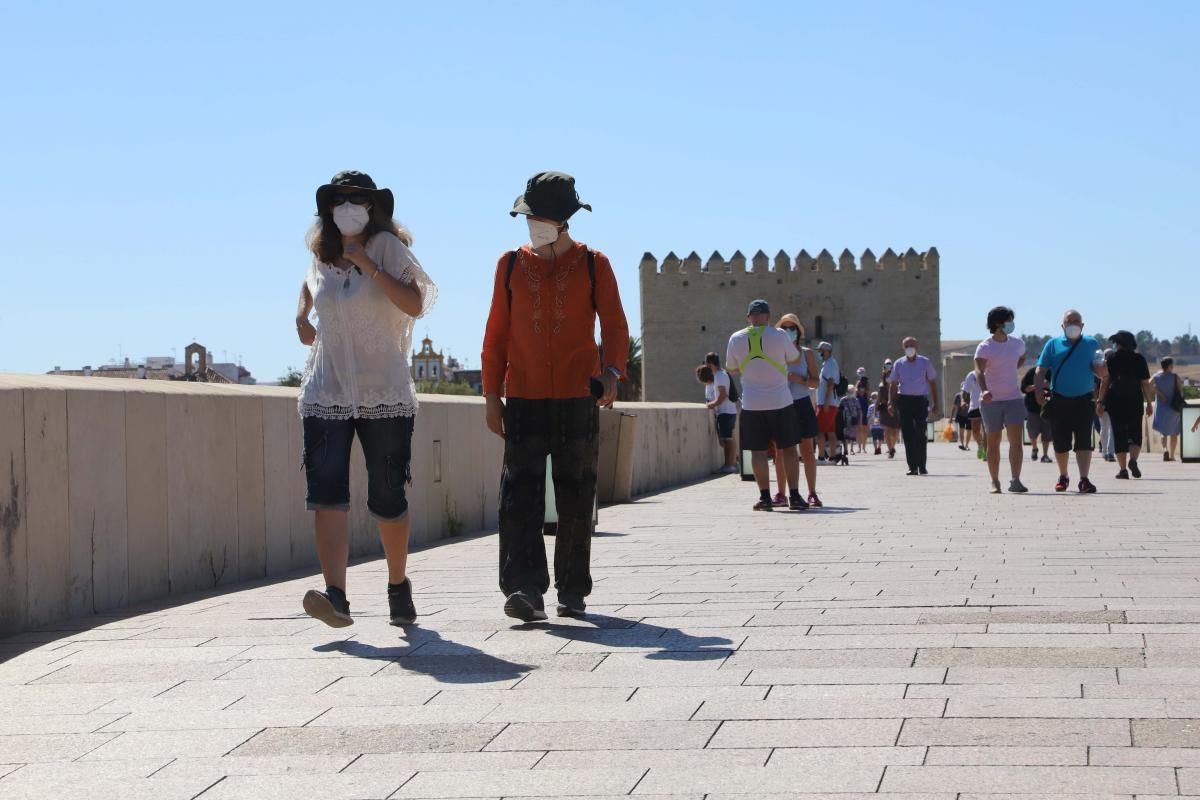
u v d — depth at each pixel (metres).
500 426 6.64
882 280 104.38
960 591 6.87
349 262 6.19
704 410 22.19
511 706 4.73
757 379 13.17
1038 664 5.03
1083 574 7.44
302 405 6.19
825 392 24.36
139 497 7.85
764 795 3.66
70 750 4.36
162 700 4.98
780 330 13.23
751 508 13.91
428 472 11.77
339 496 6.13
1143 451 27.03
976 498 14.17
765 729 4.30
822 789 3.69
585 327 6.51
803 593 7.01
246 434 9.07
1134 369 17.33
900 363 19.94
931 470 21.77
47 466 7.01
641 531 11.25
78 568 7.25
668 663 5.32
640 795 3.72
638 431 17.59
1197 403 22.70
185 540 8.31
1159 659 5.05
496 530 12.96
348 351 6.14
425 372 126.19
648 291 106.00
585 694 4.86
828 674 5.00
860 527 10.98
